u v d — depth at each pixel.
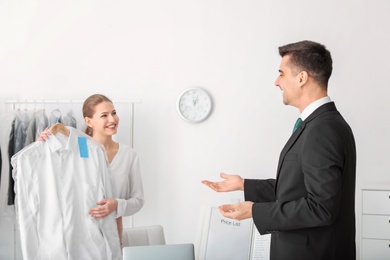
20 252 3.47
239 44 3.52
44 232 2.42
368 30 3.51
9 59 3.48
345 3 3.51
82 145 2.56
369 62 3.52
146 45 3.51
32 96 3.48
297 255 1.83
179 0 3.51
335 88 3.53
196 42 3.52
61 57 3.49
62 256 2.42
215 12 3.52
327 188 1.69
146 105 3.52
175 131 3.54
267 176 3.54
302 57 1.88
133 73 3.51
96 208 2.49
